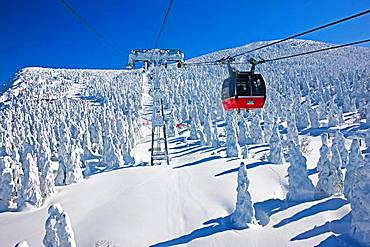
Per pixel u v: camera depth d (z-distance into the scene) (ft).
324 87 499.10
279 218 91.50
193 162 173.68
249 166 150.82
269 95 430.20
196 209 107.76
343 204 90.84
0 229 110.93
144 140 327.47
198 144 259.39
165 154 176.55
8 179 133.49
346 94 380.17
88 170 178.40
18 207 127.24
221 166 155.63
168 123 332.19
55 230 69.97
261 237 82.12
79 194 135.74
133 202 116.78
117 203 117.80
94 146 261.03
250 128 257.96
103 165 205.16
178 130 360.69
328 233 77.82
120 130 271.69
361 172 74.64
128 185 138.21
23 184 127.75
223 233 85.76
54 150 268.00
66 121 364.79
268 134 239.30
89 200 126.52
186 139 278.26
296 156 103.55
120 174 155.33
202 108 377.30
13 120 414.82
